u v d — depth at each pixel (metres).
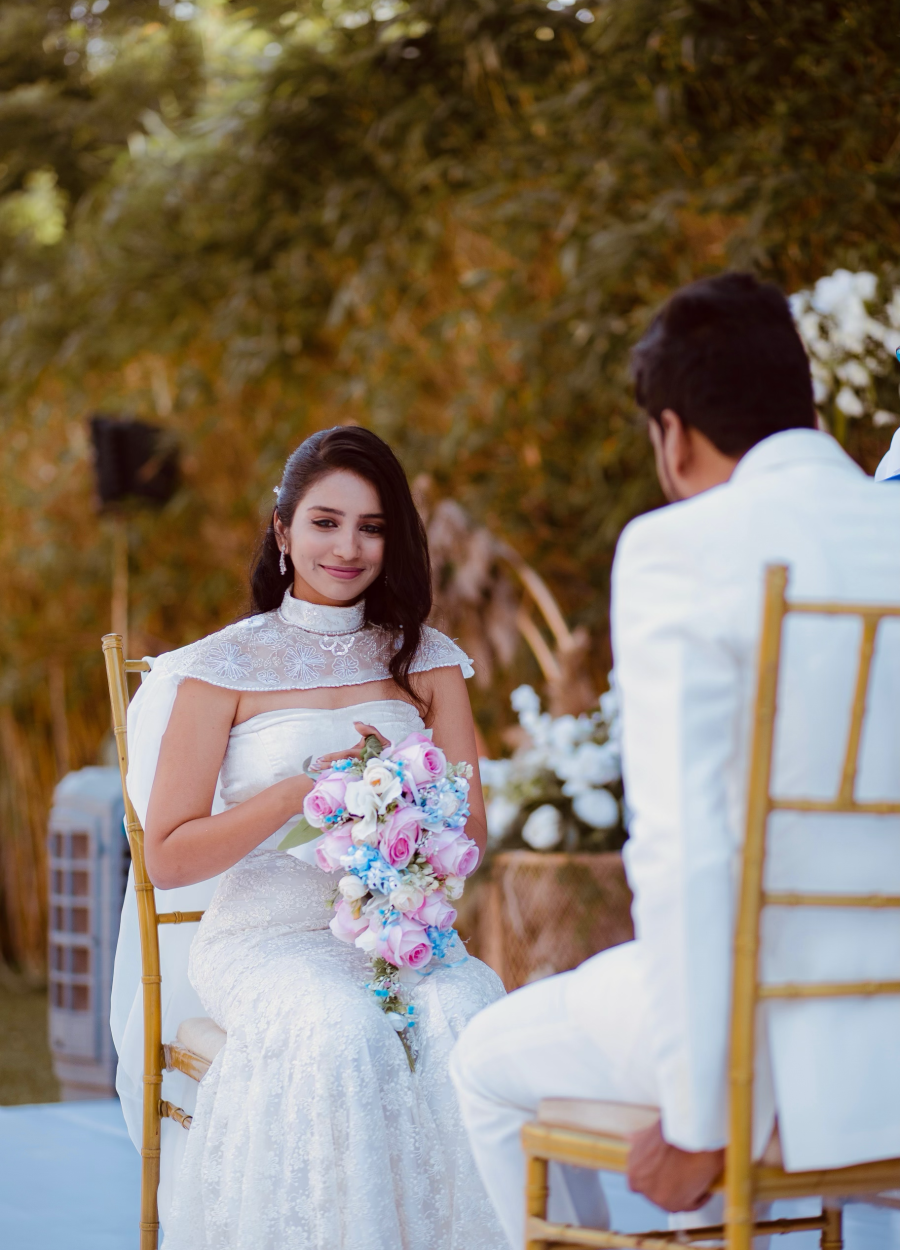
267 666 2.32
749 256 4.28
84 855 4.55
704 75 4.52
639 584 1.42
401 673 2.40
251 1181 2.00
